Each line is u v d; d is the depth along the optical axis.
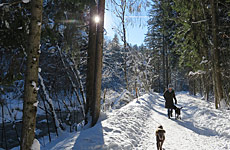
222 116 6.85
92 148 3.69
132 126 5.76
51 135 7.81
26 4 4.59
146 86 21.27
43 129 9.70
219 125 5.88
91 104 6.91
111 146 3.86
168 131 6.01
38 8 2.96
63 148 3.83
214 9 9.90
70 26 6.36
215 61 9.77
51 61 9.38
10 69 4.89
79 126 7.98
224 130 5.34
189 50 13.83
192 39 12.49
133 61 18.83
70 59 8.34
